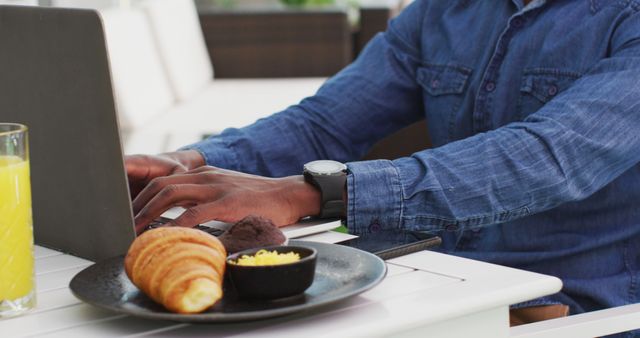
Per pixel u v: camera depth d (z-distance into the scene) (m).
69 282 1.15
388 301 1.10
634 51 1.50
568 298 1.62
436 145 1.84
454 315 1.08
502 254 1.67
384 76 1.89
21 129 1.10
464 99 1.78
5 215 1.08
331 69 5.73
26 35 1.25
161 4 5.02
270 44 5.71
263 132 1.81
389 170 1.38
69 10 1.19
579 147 1.42
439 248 1.74
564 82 1.63
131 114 4.09
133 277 1.06
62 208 1.29
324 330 1.03
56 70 1.23
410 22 1.90
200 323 1.03
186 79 5.02
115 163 1.21
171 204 1.32
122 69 4.11
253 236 1.17
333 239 1.32
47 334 1.05
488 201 1.39
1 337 1.04
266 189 1.36
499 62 1.72
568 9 1.65
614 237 1.62
